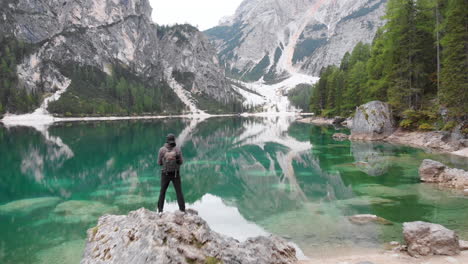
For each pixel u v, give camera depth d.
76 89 175.25
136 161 31.62
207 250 6.81
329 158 30.69
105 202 17.36
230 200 17.75
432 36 41.22
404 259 9.14
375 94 54.09
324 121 94.31
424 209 14.54
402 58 41.53
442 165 19.95
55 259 10.58
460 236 11.16
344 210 15.08
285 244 9.65
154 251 6.11
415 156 28.73
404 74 42.84
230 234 12.53
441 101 33.28
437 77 37.12
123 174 25.31
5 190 20.08
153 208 16.19
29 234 12.80
